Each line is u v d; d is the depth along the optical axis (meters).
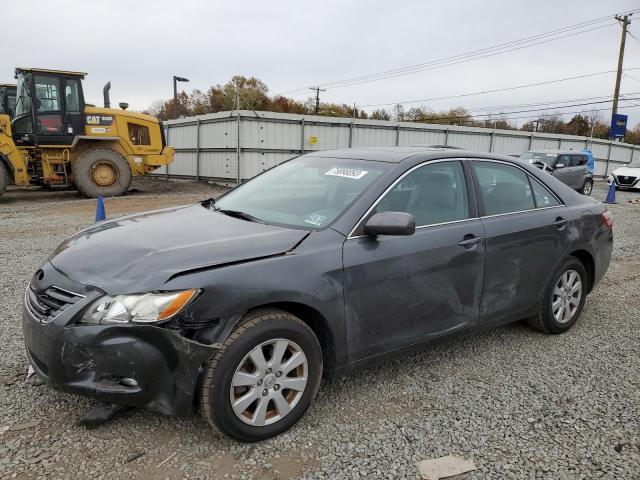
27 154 14.63
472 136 27.23
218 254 2.76
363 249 3.11
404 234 3.01
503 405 3.29
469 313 3.73
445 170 3.78
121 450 2.68
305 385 2.92
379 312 3.19
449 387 3.51
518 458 2.74
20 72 14.54
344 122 21.77
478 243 3.68
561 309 4.50
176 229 3.21
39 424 2.88
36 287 2.88
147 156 16.47
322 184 3.65
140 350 2.51
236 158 19.02
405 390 3.45
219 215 3.60
